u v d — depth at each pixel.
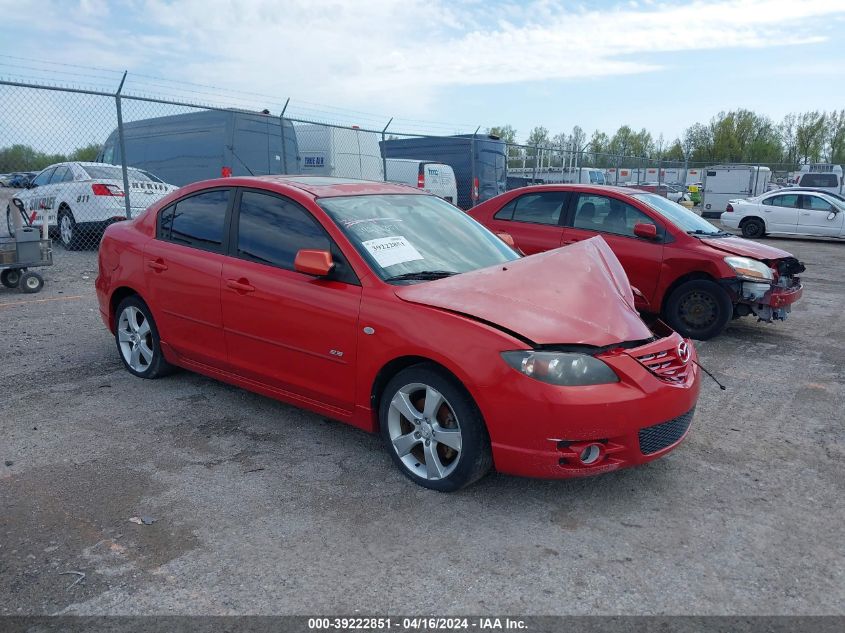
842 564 2.96
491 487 3.61
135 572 2.80
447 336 3.32
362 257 3.80
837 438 4.42
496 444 3.24
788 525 3.29
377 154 15.64
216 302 4.39
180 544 3.02
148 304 4.94
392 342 3.49
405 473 3.64
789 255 7.22
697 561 2.96
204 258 4.52
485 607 2.63
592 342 3.28
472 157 16.55
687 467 3.92
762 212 21.06
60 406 4.67
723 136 69.38
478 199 17.83
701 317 7.08
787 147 70.88
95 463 3.81
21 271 8.80
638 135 86.25
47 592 2.66
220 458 3.91
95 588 2.70
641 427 3.24
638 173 33.94
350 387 3.76
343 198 4.28
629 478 3.76
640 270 7.30
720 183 30.64
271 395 4.31
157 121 14.44
